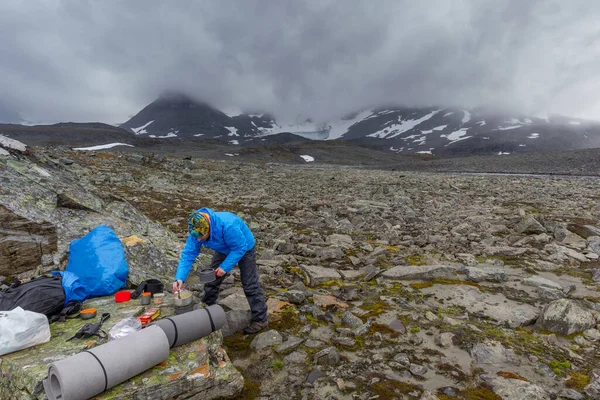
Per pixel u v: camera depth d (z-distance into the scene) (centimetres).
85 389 313
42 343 397
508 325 580
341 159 14738
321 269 825
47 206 820
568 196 2214
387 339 529
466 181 3519
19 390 339
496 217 1445
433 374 448
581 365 471
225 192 2378
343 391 414
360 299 682
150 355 362
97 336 415
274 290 718
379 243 1108
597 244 1008
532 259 930
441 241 1103
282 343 508
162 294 533
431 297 690
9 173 859
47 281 494
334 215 1609
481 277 768
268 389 423
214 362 416
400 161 14825
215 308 445
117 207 1023
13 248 623
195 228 464
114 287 564
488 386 422
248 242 518
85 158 3388
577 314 566
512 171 6431
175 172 3500
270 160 12975
